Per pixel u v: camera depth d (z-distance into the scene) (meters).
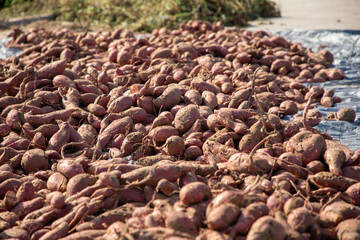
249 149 3.92
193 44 7.78
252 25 14.01
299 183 3.25
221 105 5.02
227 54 7.34
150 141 4.14
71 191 3.17
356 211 2.81
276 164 3.41
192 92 5.00
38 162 3.75
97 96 5.20
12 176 3.52
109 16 14.87
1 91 5.18
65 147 4.23
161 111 4.92
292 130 4.11
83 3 15.71
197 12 14.26
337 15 14.49
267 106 5.18
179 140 3.86
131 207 2.91
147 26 13.64
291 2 18.36
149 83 5.08
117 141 4.31
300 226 2.56
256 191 3.06
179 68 6.33
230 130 4.16
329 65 8.05
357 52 8.98
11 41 10.36
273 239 2.32
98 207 2.93
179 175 3.06
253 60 7.14
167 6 14.55
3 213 2.99
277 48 8.01
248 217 2.48
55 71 5.48
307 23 13.42
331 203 2.98
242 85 5.72
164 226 2.58
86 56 7.80
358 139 4.49
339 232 2.56
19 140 4.16
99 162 3.58
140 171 3.09
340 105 5.64
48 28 13.82
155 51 6.96
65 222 2.79
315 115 4.94
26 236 2.75
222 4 14.72
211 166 3.39
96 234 2.65
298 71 7.15
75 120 4.80
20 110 4.65
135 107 4.82
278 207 2.78
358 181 3.27
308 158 3.54
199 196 2.67
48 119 4.55
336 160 3.38
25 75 5.36
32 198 3.19
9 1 17.08
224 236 2.42
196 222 2.55
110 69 6.43
